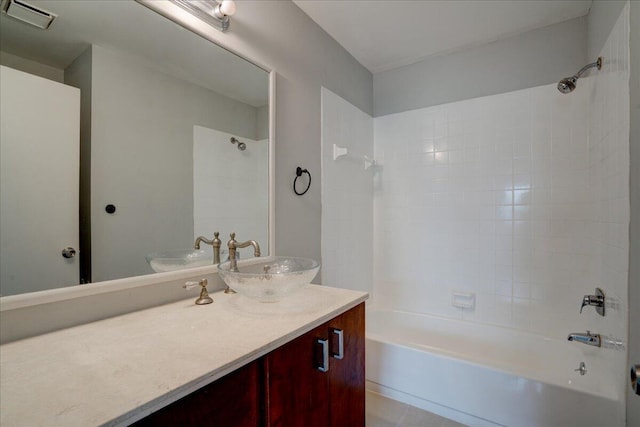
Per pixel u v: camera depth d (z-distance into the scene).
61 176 0.93
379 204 2.62
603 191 1.61
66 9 0.95
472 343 2.17
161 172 1.18
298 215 1.79
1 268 0.80
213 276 1.31
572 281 1.91
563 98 1.93
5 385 0.59
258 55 1.54
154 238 1.15
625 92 1.27
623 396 1.25
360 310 1.23
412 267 2.47
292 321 0.94
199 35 1.30
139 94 1.12
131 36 1.10
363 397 1.25
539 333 2.01
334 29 2.00
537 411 1.42
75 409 0.52
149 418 0.56
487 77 2.17
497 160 2.14
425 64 2.41
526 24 1.96
